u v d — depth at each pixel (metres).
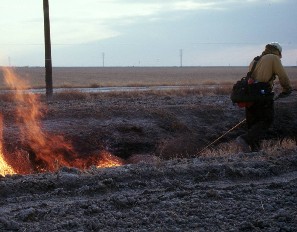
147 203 6.03
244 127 19.20
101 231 5.07
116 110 19.02
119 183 6.95
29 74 124.81
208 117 19.81
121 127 17.61
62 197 6.45
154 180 7.17
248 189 6.65
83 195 6.52
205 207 5.84
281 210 5.64
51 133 16.45
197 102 24.95
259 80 10.48
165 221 5.36
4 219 5.29
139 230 5.09
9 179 7.18
